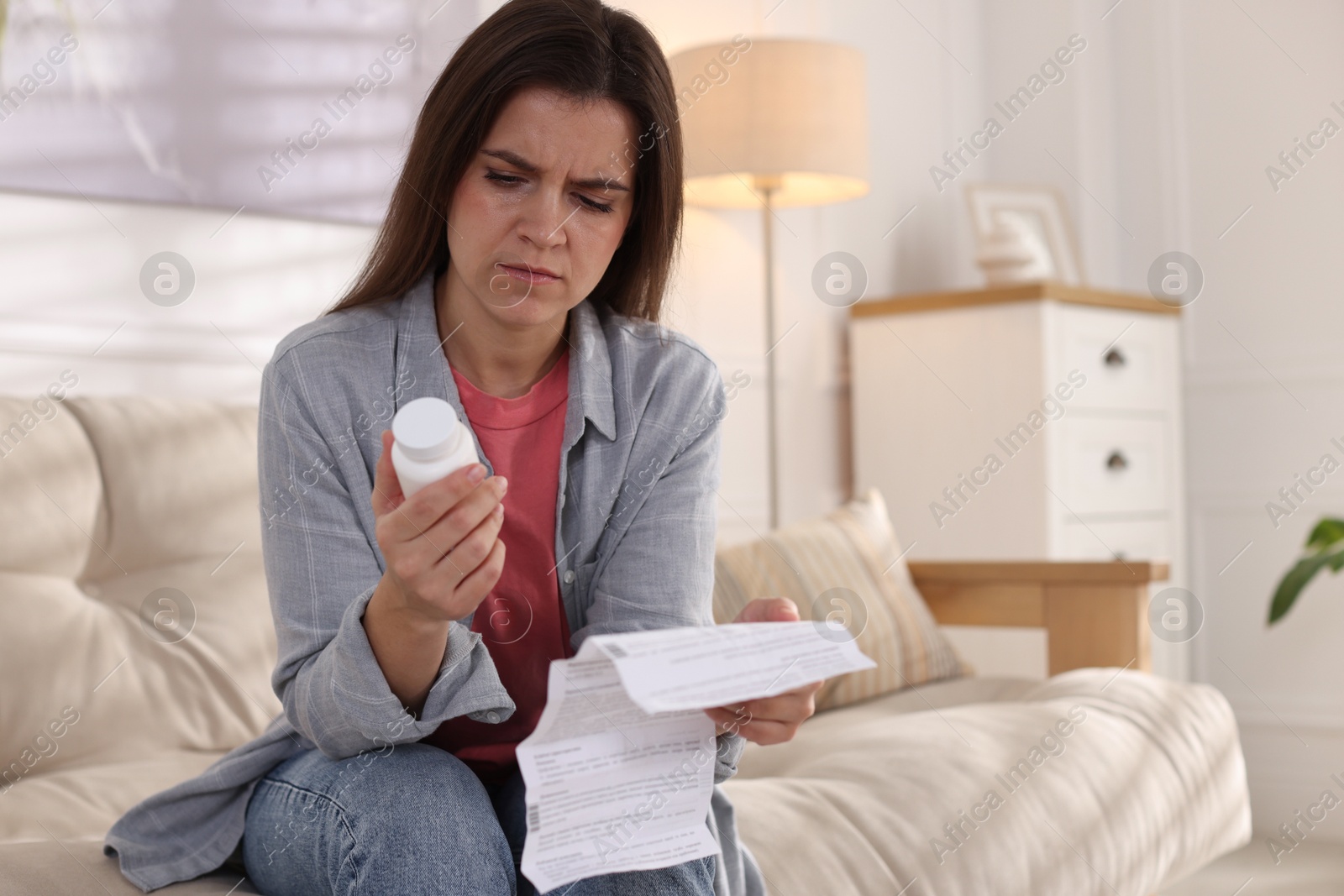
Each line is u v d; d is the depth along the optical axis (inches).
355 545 34.0
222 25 74.2
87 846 36.9
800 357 110.5
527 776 28.7
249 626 57.9
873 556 81.7
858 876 45.6
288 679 33.0
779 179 99.0
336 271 79.1
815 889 43.8
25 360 66.2
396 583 29.0
